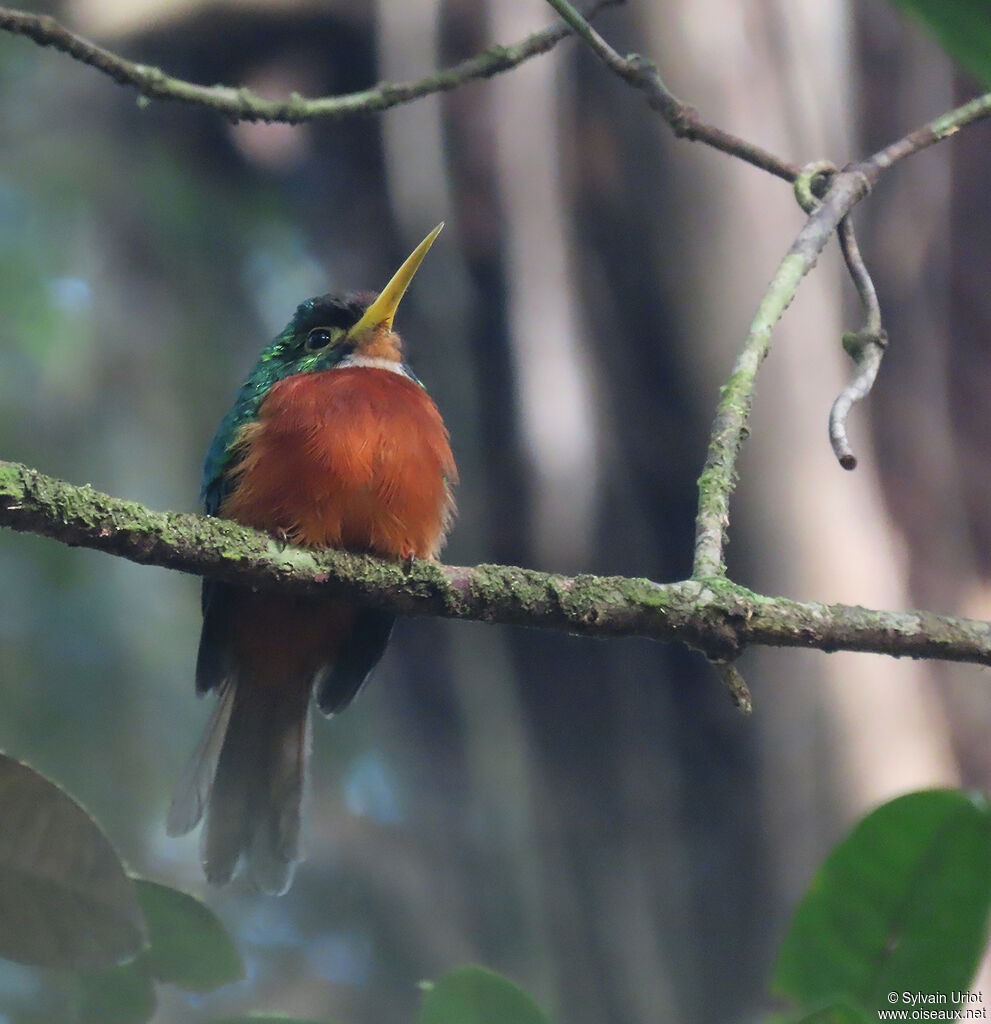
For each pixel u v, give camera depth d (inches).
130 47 531.2
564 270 431.2
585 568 436.1
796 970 152.9
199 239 578.6
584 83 434.6
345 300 275.6
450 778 539.8
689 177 425.4
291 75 524.1
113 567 577.9
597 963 475.2
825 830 431.2
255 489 232.1
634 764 482.6
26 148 568.4
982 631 171.2
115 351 584.1
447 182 448.8
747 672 442.0
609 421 439.8
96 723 551.2
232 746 253.1
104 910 135.4
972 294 500.1
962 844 148.6
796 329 422.3
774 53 425.4
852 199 207.6
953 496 478.9
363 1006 516.1
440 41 450.3
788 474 417.4
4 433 569.3
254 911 541.0
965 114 217.3
